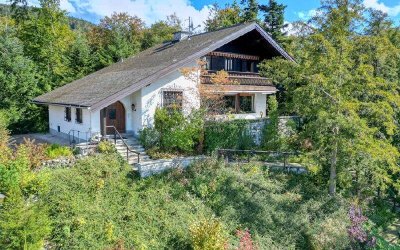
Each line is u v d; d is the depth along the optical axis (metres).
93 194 13.94
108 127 20.77
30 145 16.41
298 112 15.99
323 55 14.81
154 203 14.45
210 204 15.05
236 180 16.64
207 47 20.69
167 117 19.11
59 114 25.33
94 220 12.52
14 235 10.00
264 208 15.00
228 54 23.72
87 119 20.12
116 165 16.05
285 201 15.73
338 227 14.35
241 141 21.02
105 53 37.59
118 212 13.39
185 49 22.89
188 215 13.94
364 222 15.47
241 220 14.41
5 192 12.15
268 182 17.05
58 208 12.64
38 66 32.47
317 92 14.71
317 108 14.74
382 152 13.78
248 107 26.19
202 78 20.77
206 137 19.66
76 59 34.94
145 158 17.83
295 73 15.20
